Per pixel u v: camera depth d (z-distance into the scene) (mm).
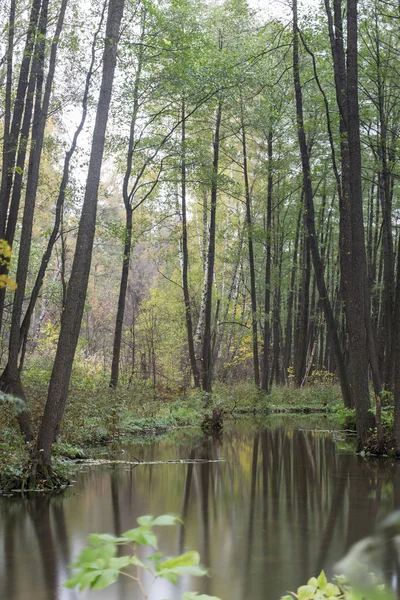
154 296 32719
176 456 13578
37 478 9594
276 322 34688
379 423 13805
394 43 22828
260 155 31484
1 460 9648
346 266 16906
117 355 19656
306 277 31891
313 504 8602
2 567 5711
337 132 22203
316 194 30578
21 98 14094
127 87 19188
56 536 6746
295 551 6258
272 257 33125
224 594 5020
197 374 25672
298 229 31781
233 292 40188
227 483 10281
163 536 6902
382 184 24953
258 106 26328
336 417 23953
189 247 39438
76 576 1972
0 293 13906
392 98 22969
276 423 23047
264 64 23828
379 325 31719
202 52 19781
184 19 19891
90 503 8562
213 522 7547
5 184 13805
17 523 7359
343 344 32469
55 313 31922
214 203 25984
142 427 19359
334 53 17281
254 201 34062
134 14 17531
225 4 24953
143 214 24922
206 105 24594
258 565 5797
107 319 44281
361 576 1731
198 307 36094
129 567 5832
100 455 13633
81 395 15039
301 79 24531
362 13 19281
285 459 13156
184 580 5422
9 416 10531
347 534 6902
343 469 11836
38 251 25062
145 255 51594
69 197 18297
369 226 30062
